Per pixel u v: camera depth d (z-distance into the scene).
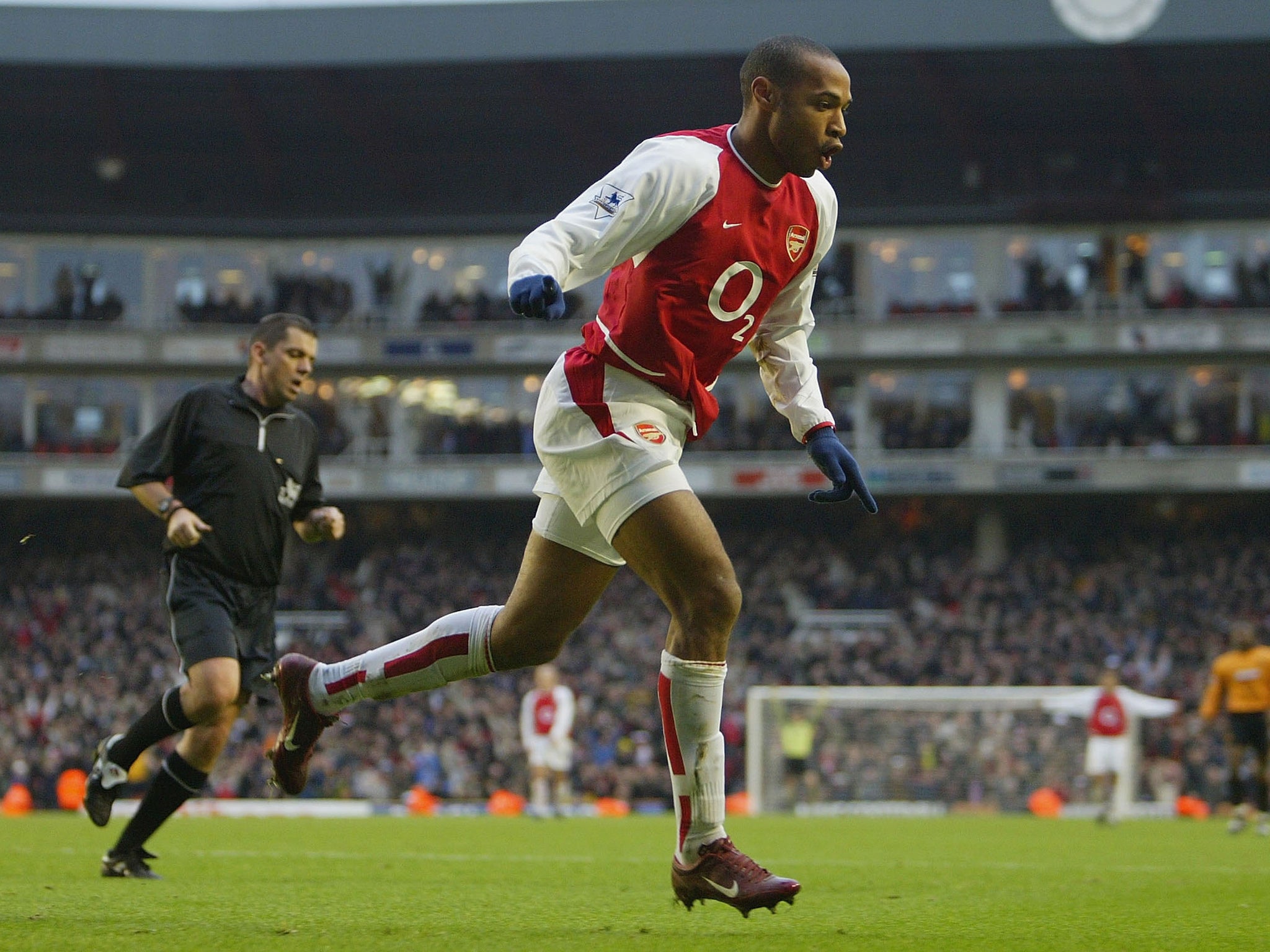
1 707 114.56
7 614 133.25
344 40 136.12
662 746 104.88
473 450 145.88
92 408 147.75
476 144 150.88
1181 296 137.62
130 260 150.25
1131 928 16.27
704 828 14.24
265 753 16.98
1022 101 138.75
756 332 16.02
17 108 144.88
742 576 136.75
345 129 148.25
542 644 15.59
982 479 136.88
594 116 145.25
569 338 143.75
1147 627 121.25
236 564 22.19
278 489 22.55
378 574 141.38
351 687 16.14
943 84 136.50
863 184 147.00
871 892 22.31
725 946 13.39
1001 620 124.25
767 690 84.88
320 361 145.62
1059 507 143.12
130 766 21.98
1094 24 125.69
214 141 150.75
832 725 86.12
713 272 14.55
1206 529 140.38
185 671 21.61
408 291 150.50
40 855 29.88
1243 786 56.84
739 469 139.12
